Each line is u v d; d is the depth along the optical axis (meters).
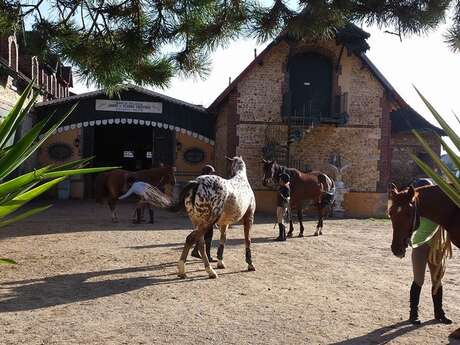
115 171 14.26
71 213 16.62
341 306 6.05
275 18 7.33
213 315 5.52
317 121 19.20
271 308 5.87
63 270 7.65
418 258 5.41
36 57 7.98
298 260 9.16
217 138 22.25
